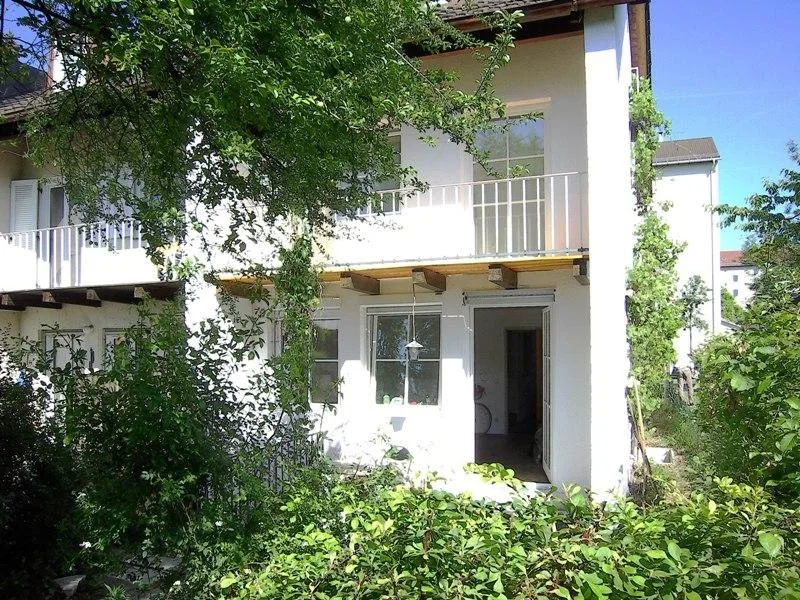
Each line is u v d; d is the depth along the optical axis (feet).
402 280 27.43
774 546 5.62
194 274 14.08
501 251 26.07
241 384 17.42
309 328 13.14
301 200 13.88
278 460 11.94
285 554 8.54
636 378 23.97
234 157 11.12
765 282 33.91
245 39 10.34
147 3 9.83
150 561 11.15
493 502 7.86
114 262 32.42
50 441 14.17
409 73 13.42
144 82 12.76
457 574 6.24
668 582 5.58
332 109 11.50
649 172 28.17
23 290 31.94
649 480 20.53
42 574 13.94
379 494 9.16
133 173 16.20
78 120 16.14
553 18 22.17
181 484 10.33
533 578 5.98
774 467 8.69
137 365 11.17
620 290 20.68
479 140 26.43
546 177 24.68
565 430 24.54
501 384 41.16
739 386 8.80
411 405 27.76
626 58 26.96
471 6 18.90
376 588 6.16
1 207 35.42
